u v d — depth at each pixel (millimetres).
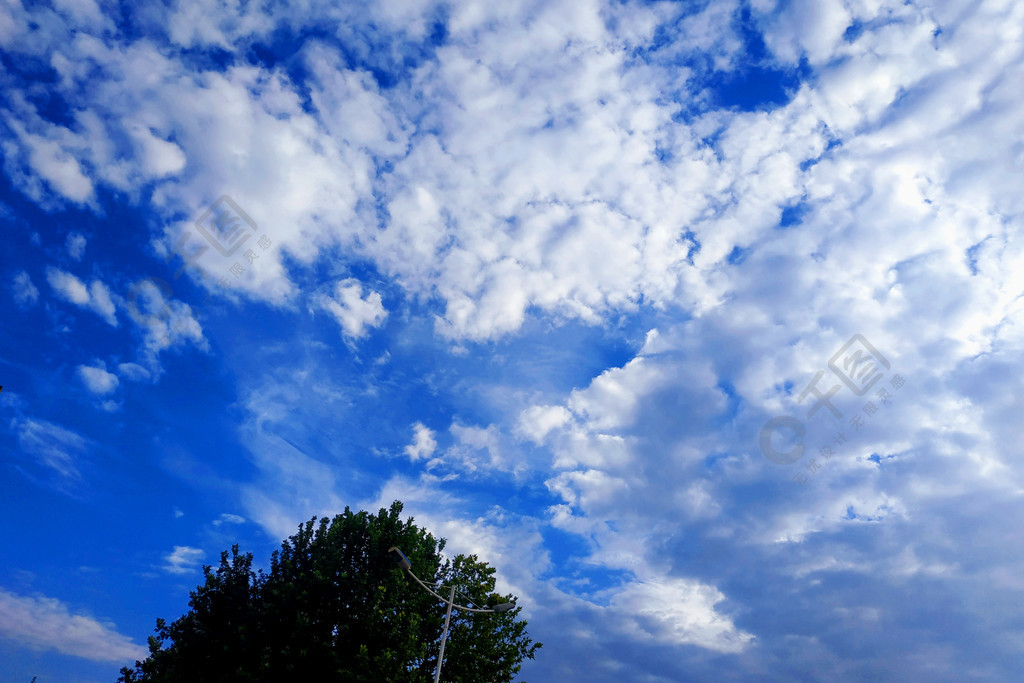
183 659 26203
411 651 24797
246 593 27672
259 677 24203
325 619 26125
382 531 28766
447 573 29422
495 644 27266
